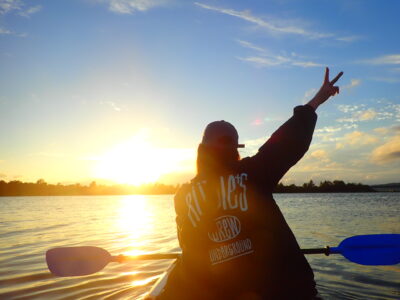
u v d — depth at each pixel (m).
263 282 2.16
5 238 9.88
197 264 2.29
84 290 4.85
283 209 23.42
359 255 3.88
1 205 33.44
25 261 6.66
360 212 19.86
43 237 10.09
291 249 2.21
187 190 2.36
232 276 2.20
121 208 28.67
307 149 2.35
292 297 2.16
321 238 9.50
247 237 2.20
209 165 2.34
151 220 16.05
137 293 4.71
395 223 13.34
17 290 4.86
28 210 24.72
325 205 29.30
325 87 2.58
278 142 2.29
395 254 3.91
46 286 5.04
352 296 4.57
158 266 6.18
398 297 4.53
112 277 5.49
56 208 28.16
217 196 2.25
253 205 2.20
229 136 2.38
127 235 10.44
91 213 21.50
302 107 2.42
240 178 2.23
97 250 4.01
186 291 2.33
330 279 5.36
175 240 9.35
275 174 2.25
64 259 3.96
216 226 2.24
